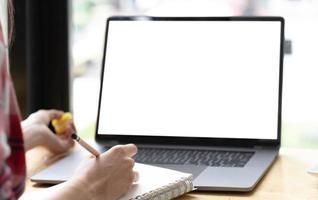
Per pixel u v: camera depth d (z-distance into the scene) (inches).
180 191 33.1
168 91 45.8
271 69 44.0
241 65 44.6
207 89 45.0
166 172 35.1
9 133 23.5
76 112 55.7
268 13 52.2
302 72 51.6
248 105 44.0
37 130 43.5
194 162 40.0
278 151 42.8
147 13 53.6
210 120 44.6
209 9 52.9
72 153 44.3
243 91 44.3
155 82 46.1
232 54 44.9
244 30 45.0
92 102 53.7
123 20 47.3
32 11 54.4
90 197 29.7
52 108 56.8
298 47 51.1
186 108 45.2
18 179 24.4
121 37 47.2
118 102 46.4
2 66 22.2
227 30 45.3
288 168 39.0
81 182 30.0
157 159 41.0
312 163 40.2
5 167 22.0
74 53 55.7
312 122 51.1
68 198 29.0
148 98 46.0
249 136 43.7
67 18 55.2
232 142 44.0
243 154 41.9
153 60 46.4
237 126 44.1
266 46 44.4
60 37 55.6
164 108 45.6
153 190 31.9
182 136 44.9
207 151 43.1
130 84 46.5
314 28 51.5
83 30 55.1
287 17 51.6
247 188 33.4
